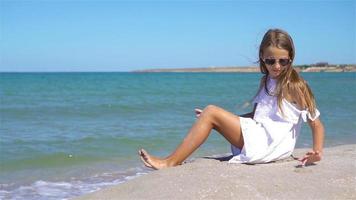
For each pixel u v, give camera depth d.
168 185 3.78
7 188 6.69
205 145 9.90
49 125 14.02
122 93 35.59
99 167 8.10
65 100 26.19
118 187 3.98
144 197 3.57
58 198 6.15
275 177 3.94
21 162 8.49
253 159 4.31
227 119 4.39
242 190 3.62
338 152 5.39
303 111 4.32
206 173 4.04
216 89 43.78
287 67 4.41
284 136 4.41
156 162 4.42
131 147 10.08
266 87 4.60
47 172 7.73
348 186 3.76
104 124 14.34
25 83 60.62
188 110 19.80
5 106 21.19
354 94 32.94
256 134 4.38
